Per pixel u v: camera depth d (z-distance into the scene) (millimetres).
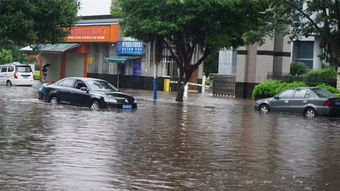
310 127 19953
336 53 28062
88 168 10234
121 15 34031
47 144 13094
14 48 79625
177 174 9969
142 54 48625
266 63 40719
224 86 42594
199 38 33406
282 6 28500
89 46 54562
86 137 14602
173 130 17188
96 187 8664
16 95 33406
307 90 26000
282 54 41250
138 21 32562
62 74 58125
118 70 48438
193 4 31234
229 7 31188
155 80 34469
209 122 20484
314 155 12906
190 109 27297
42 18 35781
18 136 14375
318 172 10688
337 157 12734
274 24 28859
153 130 16938
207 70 62562
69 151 12156
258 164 11375
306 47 48750
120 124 18281
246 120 22016
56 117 19875
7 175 9352
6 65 48281
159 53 34281
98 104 24719
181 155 12195
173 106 29016
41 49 57031
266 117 23938
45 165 10391
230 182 9406
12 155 11406
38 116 20062
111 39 50656
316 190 9023
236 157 12195
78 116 20531
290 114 26219
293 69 43250
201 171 10352
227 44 32188
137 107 27000
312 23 27922
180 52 33812
